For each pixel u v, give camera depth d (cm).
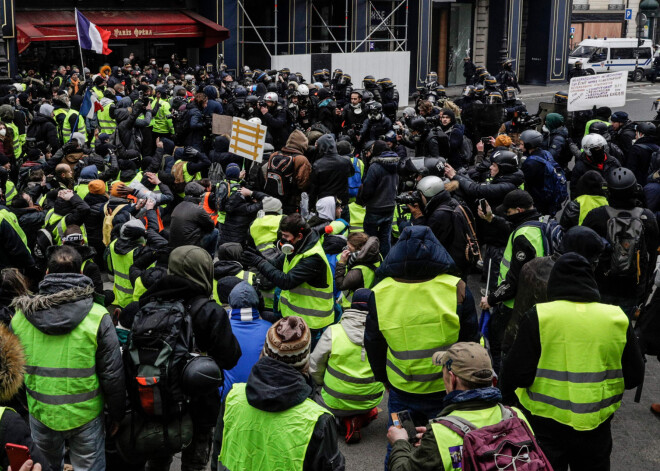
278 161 1006
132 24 2630
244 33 3014
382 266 474
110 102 1678
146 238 730
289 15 3025
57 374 441
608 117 1419
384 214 973
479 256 716
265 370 361
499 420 352
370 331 484
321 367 604
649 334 639
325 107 1598
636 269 607
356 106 1544
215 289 646
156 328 425
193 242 712
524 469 325
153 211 825
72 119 1531
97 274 753
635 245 604
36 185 1015
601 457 447
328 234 780
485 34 3788
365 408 603
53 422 446
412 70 3425
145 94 1683
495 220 739
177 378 427
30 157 1158
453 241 709
